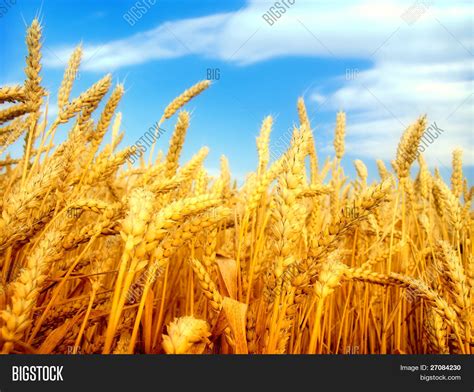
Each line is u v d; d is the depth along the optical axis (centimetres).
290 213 158
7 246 160
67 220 188
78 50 260
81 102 235
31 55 230
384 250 292
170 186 228
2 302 142
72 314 186
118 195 364
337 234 156
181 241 157
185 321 118
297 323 236
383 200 158
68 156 211
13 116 232
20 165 273
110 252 217
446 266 183
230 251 257
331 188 275
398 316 269
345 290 312
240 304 164
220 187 249
